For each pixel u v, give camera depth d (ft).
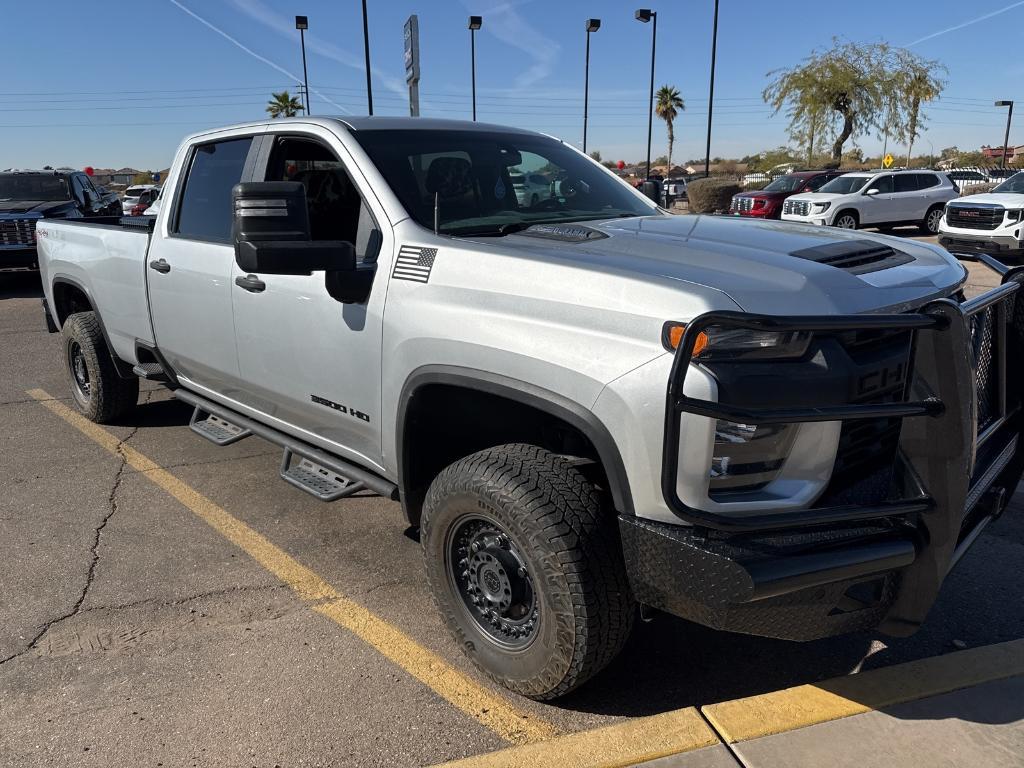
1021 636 10.39
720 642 10.48
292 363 11.78
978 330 9.16
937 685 9.16
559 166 13.19
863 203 65.87
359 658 10.12
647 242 9.39
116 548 13.08
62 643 10.42
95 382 18.56
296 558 12.75
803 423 7.66
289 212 8.92
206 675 9.76
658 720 8.67
